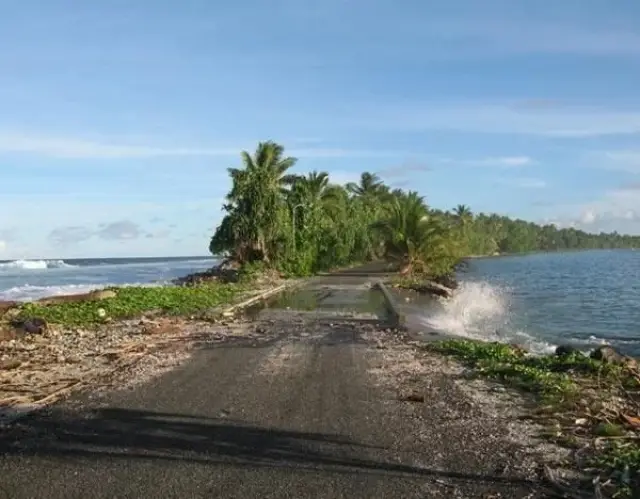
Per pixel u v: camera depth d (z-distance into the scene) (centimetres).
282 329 1908
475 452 736
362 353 1448
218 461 705
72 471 675
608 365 1250
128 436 800
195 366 1286
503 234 19175
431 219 5275
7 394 1035
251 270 4181
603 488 622
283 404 959
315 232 5312
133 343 1597
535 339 2300
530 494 612
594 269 9069
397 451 739
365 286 3900
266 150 5162
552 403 960
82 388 1086
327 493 613
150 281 5862
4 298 3891
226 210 4566
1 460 712
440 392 1048
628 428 835
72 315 2122
